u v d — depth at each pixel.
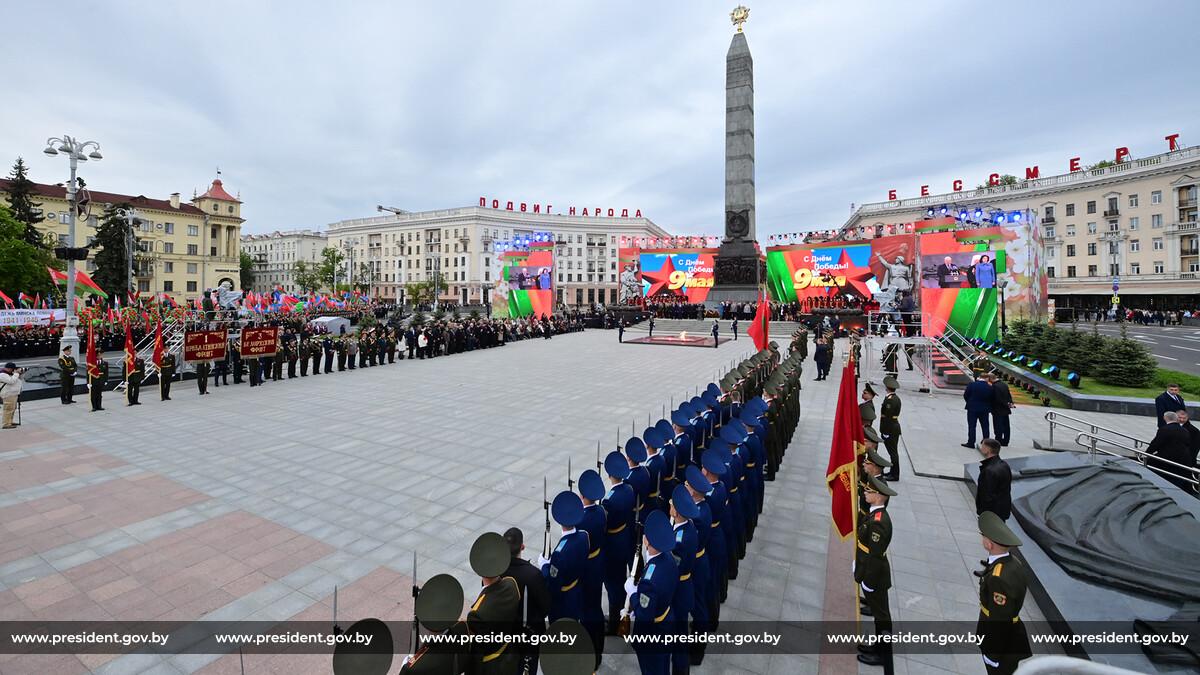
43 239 54.94
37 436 12.64
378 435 12.77
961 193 69.06
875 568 4.86
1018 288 31.80
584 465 10.55
